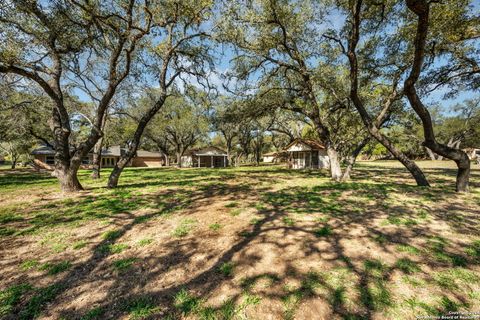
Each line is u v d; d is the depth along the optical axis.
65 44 8.70
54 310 2.42
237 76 12.56
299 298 2.54
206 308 2.41
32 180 15.20
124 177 16.31
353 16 8.26
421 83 10.57
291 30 10.77
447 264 3.23
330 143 13.61
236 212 6.06
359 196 8.02
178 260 3.50
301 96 13.94
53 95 8.66
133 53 10.69
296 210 6.17
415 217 5.44
